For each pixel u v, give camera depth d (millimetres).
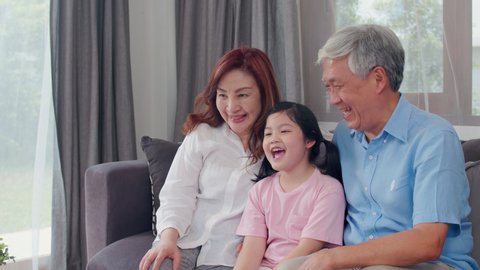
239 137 1595
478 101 1851
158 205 1795
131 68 2695
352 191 1302
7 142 2277
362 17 2158
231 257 1457
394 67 1186
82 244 2416
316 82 2369
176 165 1604
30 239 2344
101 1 2453
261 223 1395
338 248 1082
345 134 1400
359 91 1188
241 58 1556
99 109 2475
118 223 1810
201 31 2658
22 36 2270
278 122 1372
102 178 1802
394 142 1210
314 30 2357
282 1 2320
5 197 2289
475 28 1839
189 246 1486
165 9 2738
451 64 1890
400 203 1170
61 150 2350
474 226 1301
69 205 2371
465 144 1531
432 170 1086
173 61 2793
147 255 1384
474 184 1330
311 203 1335
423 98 1966
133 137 2537
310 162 1413
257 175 1519
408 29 1990
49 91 2297
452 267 1118
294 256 1238
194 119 1659
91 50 2383
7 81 2256
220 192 1529
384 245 1046
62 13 2314
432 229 1042
